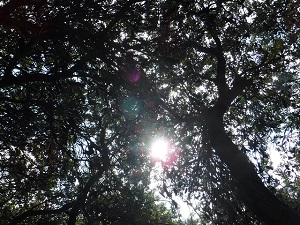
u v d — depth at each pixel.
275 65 11.90
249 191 7.93
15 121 7.61
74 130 7.75
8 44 7.69
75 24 7.61
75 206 10.22
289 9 10.28
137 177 10.65
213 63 12.12
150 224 13.66
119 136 9.37
